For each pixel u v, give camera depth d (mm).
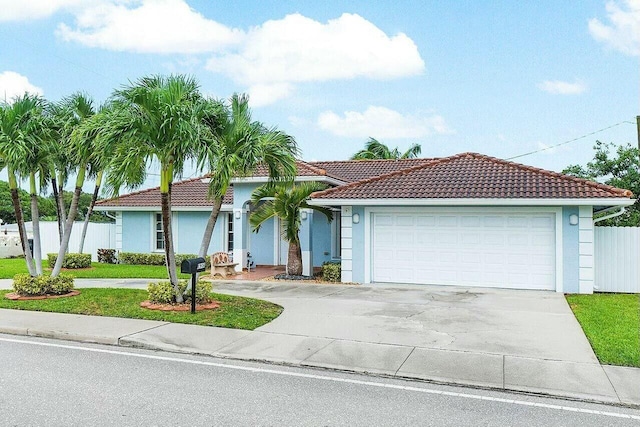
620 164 22797
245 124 11047
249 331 9156
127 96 9977
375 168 21891
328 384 6465
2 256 26562
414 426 5137
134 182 11031
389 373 6848
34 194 13023
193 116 9945
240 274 18297
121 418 5227
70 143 11320
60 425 5023
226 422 5164
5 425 5004
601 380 6512
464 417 5391
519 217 14273
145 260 22547
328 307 11492
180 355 7863
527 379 6562
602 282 14359
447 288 14406
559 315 10578
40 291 12484
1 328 9484
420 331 9156
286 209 16375
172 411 5449
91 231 25234
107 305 11328
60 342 8742
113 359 7605
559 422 5285
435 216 15070
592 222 13680
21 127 11906
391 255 15516
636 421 5332
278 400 5848
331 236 19875
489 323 9828
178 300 11203
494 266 14508
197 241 22797
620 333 8898
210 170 10391
